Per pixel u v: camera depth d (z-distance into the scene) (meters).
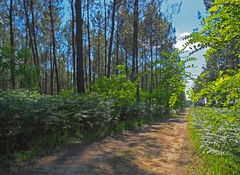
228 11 2.17
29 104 8.04
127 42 33.56
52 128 8.95
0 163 6.65
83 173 6.46
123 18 29.19
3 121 7.27
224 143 6.00
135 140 10.93
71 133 10.15
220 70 2.46
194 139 10.31
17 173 6.25
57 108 9.38
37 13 27.56
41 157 7.57
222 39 2.28
